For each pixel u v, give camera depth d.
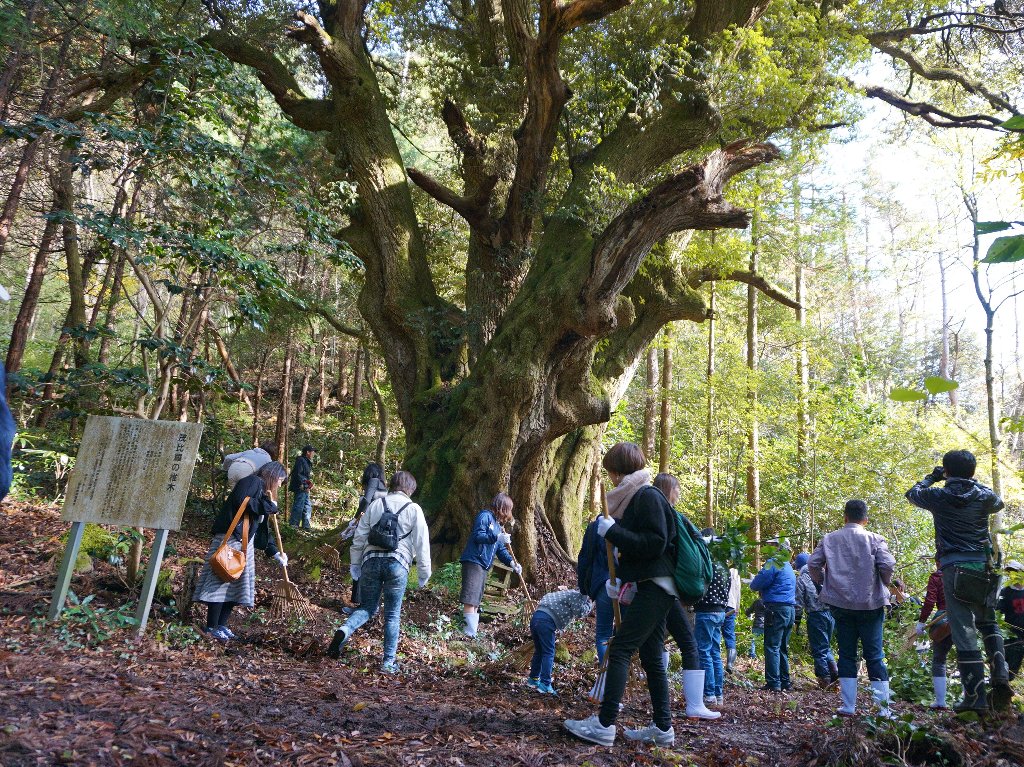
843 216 19.44
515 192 12.56
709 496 19.91
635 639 3.95
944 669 5.87
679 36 12.43
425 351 12.63
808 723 5.24
